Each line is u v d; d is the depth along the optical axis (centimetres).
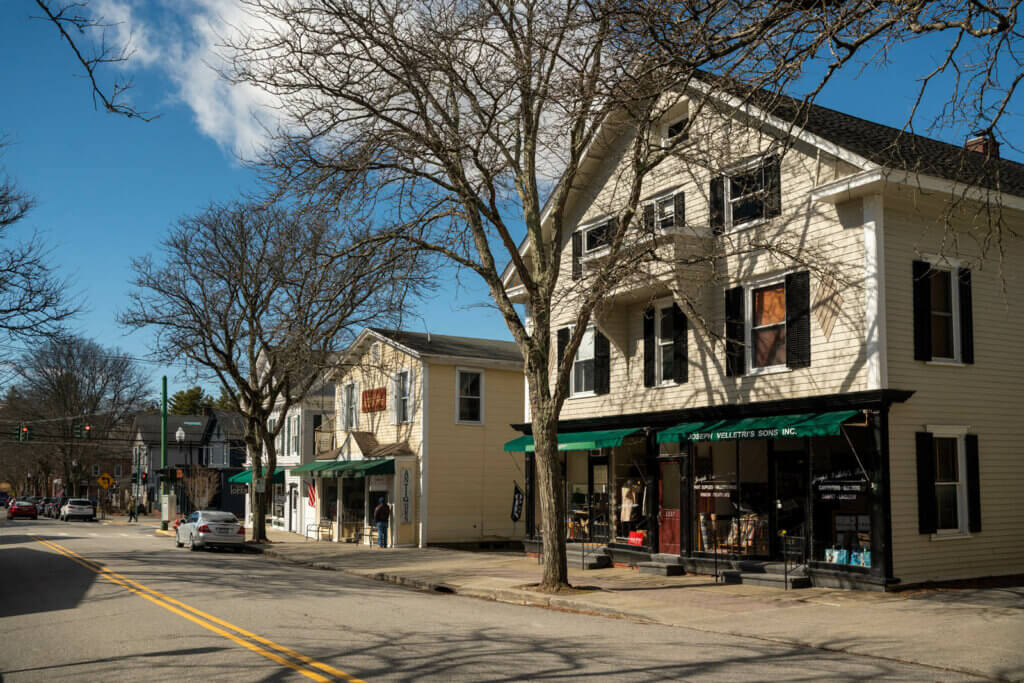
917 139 2131
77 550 3138
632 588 1744
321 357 3008
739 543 1898
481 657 1014
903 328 1636
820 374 1719
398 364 3444
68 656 1057
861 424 1605
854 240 1667
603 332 2250
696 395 2023
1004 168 2009
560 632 1234
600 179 2375
